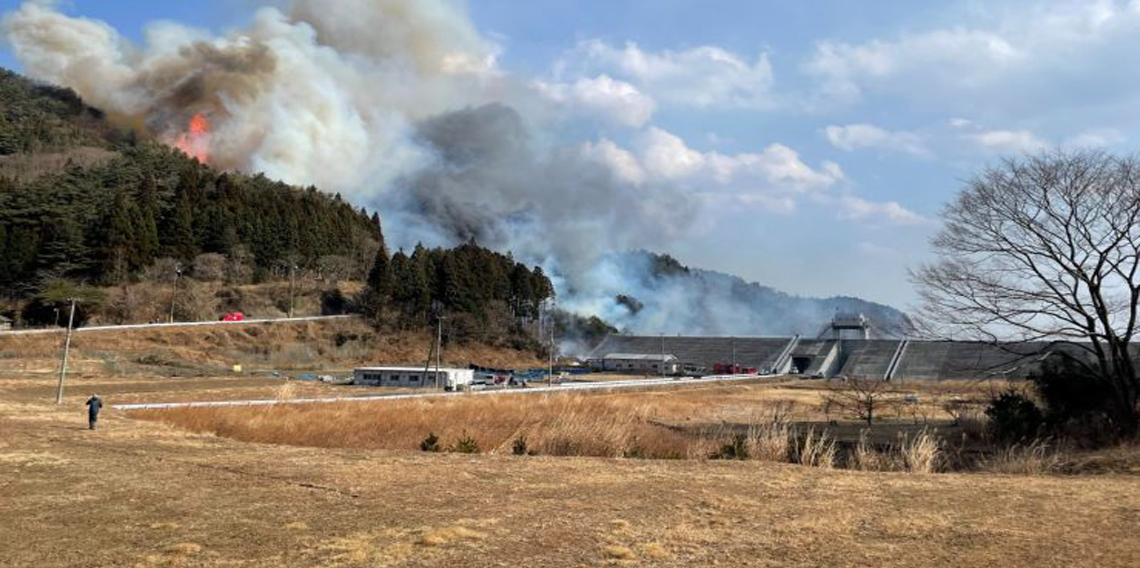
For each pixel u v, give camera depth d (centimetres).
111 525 1262
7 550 1090
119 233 13075
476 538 1139
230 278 14325
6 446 2364
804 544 1079
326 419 3919
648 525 1236
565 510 1377
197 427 3453
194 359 10200
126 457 2167
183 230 14325
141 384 6969
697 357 14062
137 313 11862
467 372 8650
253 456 2216
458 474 1848
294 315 13525
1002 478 1766
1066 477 1786
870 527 1191
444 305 14325
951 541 1076
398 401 5550
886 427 4294
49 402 4694
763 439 2552
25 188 14838
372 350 12469
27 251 12550
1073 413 3052
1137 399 2661
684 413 5244
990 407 3919
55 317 11169
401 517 1314
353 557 1027
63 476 1812
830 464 2305
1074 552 995
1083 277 2697
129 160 18662
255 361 10731
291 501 1481
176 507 1423
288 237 15975
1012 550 1011
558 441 2753
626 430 3391
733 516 1309
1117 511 1286
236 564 999
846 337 14112
